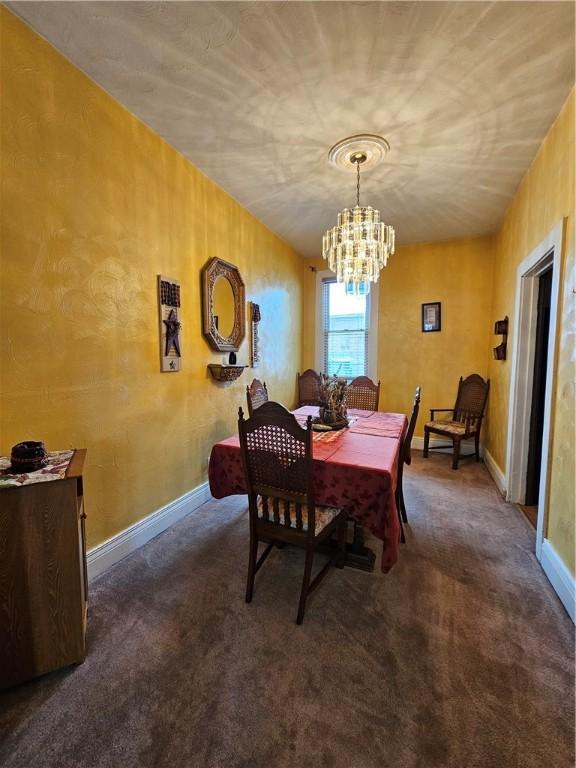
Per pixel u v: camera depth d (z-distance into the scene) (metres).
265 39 1.54
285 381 4.46
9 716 1.19
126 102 1.95
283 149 2.37
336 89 1.82
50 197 1.63
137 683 1.31
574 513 1.63
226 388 3.15
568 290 1.79
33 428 1.60
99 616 1.64
